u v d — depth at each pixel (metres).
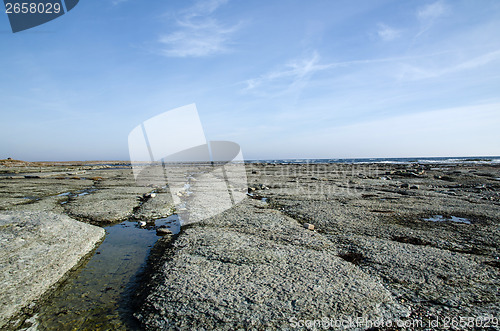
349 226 7.18
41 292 3.88
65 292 3.98
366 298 3.63
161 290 3.83
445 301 3.60
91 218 8.08
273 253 5.21
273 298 3.59
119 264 5.00
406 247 5.57
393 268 4.57
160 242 6.08
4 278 3.79
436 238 6.17
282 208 9.72
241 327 3.02
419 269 4.53
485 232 6.61
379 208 9.43
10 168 38.59
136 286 4.18
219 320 3.14
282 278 4.17
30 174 25.31
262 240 5.98
